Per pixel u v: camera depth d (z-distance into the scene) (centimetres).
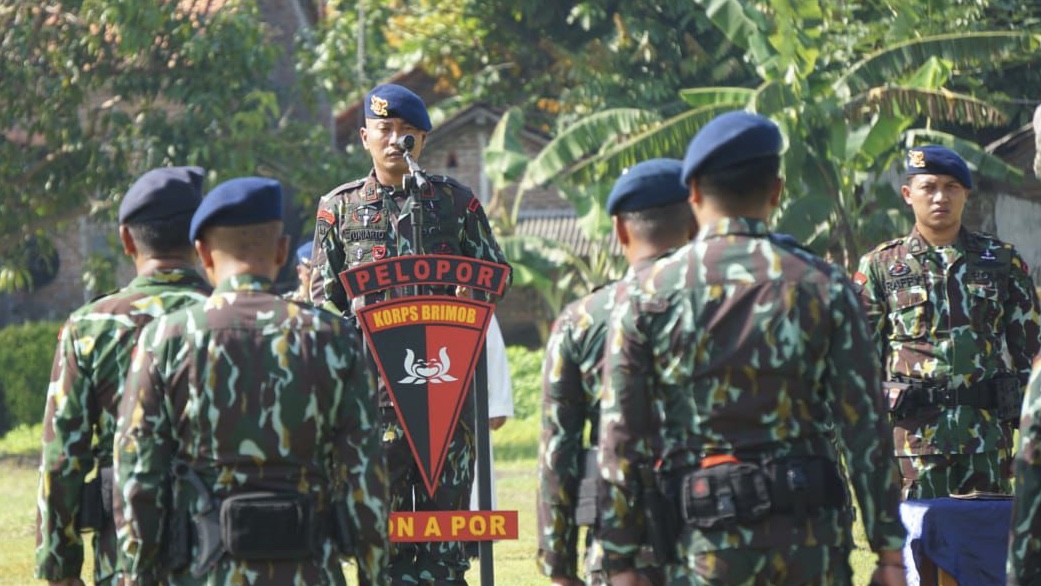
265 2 7038
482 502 1493
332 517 1019
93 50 5134
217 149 5181
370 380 1037
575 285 6469
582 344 1087
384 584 1025
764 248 960
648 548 966
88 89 5406
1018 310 1766
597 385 1085
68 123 5188
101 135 5356
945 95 4241
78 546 1128
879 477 935
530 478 3884
